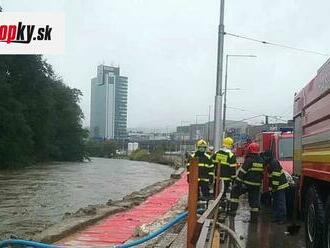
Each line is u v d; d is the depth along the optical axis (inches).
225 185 546.0
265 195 647.1
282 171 517.3
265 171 611.5
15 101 2785.4
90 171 2672.2
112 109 7160.4
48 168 2886.3
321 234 334.3
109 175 2317.9
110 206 692.7
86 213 601.6
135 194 922.1
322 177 328.8
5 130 2721.5
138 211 659.4
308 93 404.2
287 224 511.8
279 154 672.4
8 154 2726.4
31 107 3090.6
